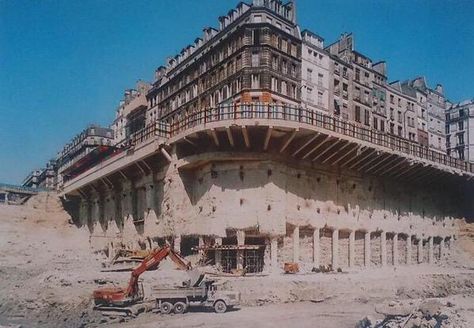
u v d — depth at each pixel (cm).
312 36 5544
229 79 4978
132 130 7675
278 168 4050
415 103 7338
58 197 7231
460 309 2581
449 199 6391
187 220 4247
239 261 3822
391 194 5347
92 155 6562
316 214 4344
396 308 2333
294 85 5044
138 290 2966
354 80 6034
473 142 8831
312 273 3903
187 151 4372
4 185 7800
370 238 4997
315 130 3934
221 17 5825
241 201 4019
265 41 4784
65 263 5084
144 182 4972
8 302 3147
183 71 5984
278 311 2895
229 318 2652
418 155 5194
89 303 2930
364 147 4416
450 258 6003
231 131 3872
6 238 6138
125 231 5353
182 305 2789
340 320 2673
